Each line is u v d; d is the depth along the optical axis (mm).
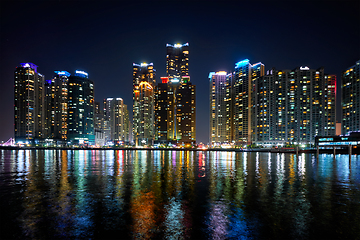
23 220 16906
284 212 18875
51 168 50594
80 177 37094
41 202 21578
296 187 28922
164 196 24000
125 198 23141
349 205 20922
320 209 19703
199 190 27000
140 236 14320
